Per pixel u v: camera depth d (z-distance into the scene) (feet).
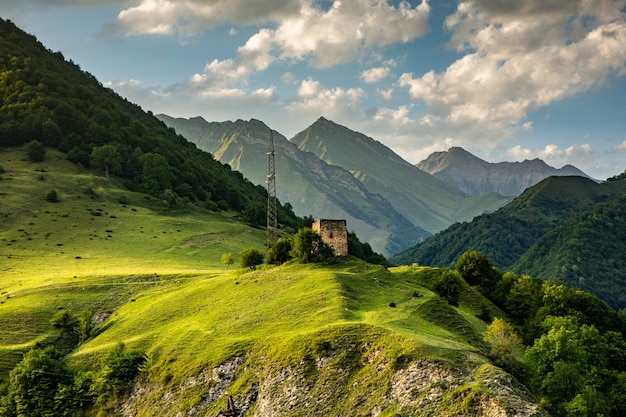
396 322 300.61
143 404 319.88
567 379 276.00
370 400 244.42
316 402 257.14
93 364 371.15
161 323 402.93
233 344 322.96
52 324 428.56
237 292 416.05
